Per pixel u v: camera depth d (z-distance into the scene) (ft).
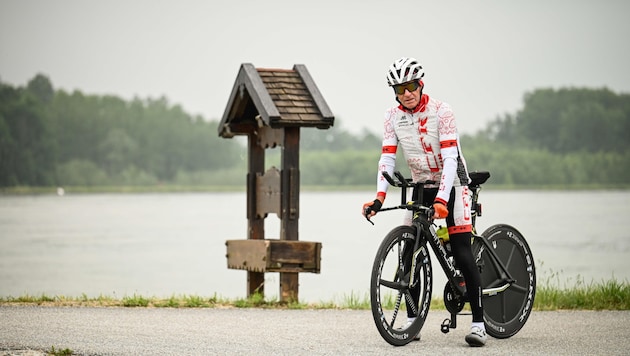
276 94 78.64
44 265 201.98
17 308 68.90
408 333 53.01
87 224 396.57
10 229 354.54
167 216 481.05
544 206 590.14
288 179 78.89
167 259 226.38
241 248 79.92
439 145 52.54
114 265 205.67
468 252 53.21
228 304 73.46
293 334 57.72
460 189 53.06
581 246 250.37
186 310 69.36
